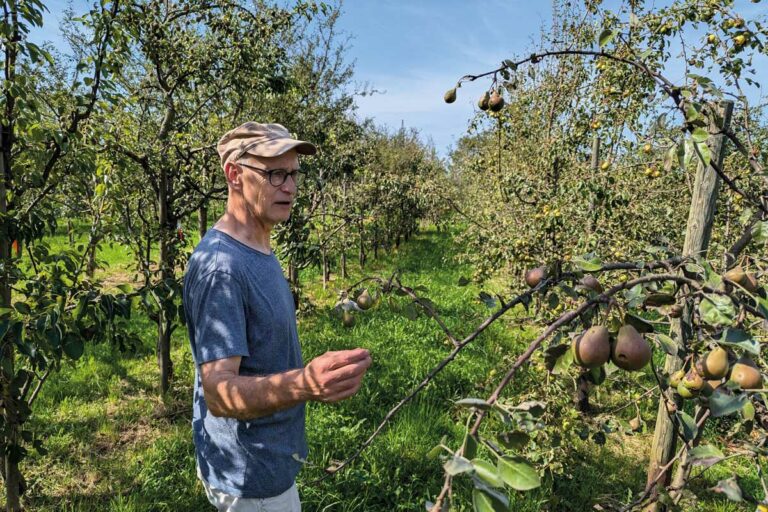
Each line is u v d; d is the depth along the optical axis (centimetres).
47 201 296
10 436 268
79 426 431
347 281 1057
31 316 229
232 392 128
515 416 92
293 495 179
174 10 443
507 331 677
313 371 118
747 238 190
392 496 340
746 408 111
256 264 161
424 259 1375
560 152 505
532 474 83
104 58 279
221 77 461
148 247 463
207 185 512
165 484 349
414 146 1905
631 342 103
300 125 629
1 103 238
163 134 440
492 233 573
